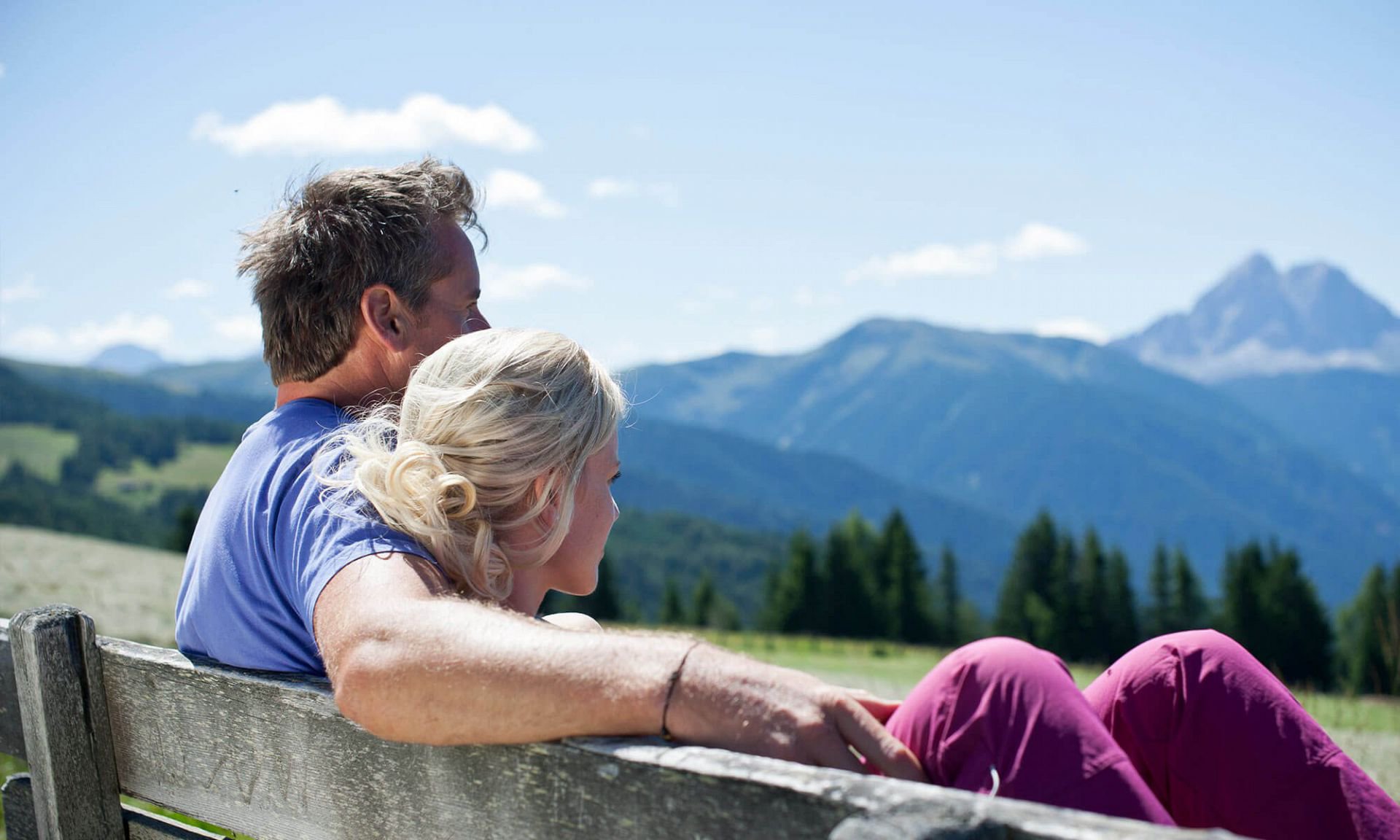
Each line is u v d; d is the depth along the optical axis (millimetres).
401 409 1645
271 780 1515
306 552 1502
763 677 1173
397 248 1903
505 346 1563
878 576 110625
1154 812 1108
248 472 1742
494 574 1506
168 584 33688
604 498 1671
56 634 1741
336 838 1424
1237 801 1349
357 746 1385
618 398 1660
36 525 175625
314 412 1864
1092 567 102562
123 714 1759
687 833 1059
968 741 1190
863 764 1193
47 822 1775
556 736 1180
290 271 1929
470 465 1505
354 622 1325
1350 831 1299
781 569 114812
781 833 987
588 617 1783
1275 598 83875
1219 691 1384
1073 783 1127
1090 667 17906
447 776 1284
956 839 845
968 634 116938
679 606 114438
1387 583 77688
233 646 1648
